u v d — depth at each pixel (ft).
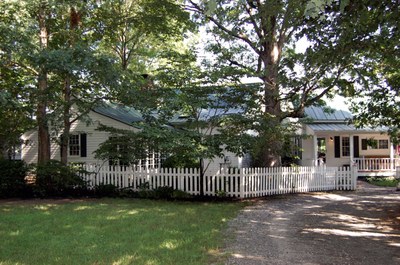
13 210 35.65
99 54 45.73
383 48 24.07
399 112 37.50
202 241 22.98
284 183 50.01
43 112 50.44
